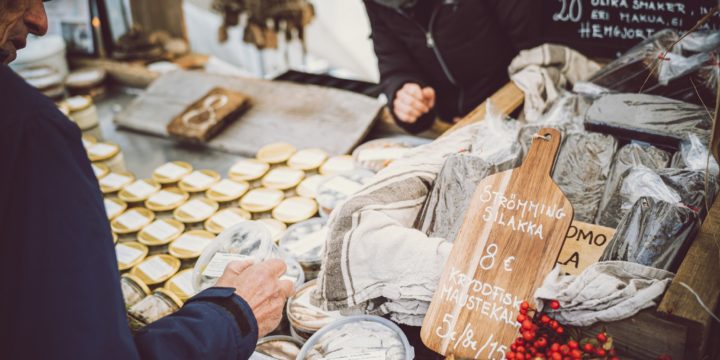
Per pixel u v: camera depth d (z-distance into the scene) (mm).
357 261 1293
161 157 2385
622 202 1326
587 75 1858
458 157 1417
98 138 2551
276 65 4414
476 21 2154
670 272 1115
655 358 1062
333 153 2209
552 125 1562
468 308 1169
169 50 3389
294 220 1803
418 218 1392
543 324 1087
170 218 1938
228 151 2355
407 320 1301
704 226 1169
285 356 1349
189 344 963
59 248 837
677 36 1647
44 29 1037
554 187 1166
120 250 1760
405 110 2119
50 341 825
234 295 1065
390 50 2320
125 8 3119
